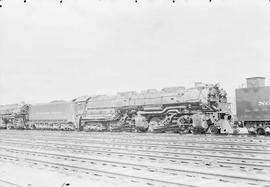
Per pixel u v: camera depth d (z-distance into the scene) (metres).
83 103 43.53
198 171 10.41
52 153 17.08
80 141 24.52
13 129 58.25
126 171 11.23
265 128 27.12
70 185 9.52
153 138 24.61
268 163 12.02
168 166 11.80
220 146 17.95
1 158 15.93
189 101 30.17
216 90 30.25
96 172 11.23
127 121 37.00
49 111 49.78
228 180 9.16
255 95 27.67
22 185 9.54
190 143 20.05
